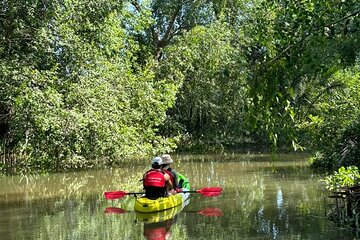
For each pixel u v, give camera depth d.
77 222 10.78
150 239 9.10
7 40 18.69
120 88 22.50
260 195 13.48
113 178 18.58
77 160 20.02
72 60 19.33
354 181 12.20
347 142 17.70
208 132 32.09
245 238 8.84
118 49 24.39
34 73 17.73
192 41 30.36
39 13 19.03
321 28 6.22
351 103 18.39
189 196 13.88
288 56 5.91
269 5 11.11
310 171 18.61
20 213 11.87
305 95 23.98
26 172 20.16
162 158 13.58
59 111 18.06
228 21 32.66
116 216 11.40
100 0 20.27
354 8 6.47
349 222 9.41
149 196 12.30
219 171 19.92
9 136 20.61
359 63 18.34
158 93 24.50
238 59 29.53
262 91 5.81
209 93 31.09
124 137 20.95
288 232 9.12
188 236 9.21
